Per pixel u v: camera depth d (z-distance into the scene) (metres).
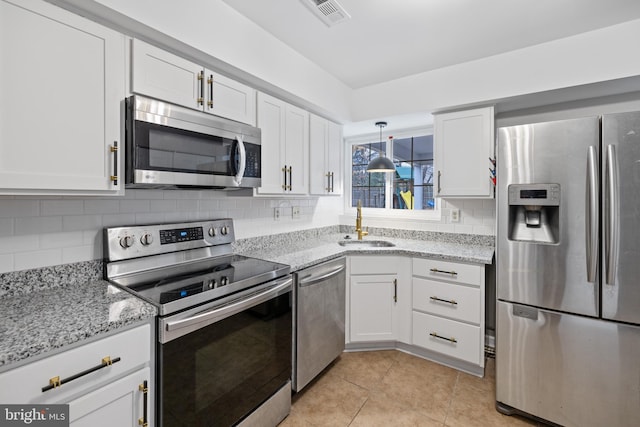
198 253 1.88
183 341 1.19
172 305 1.16
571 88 1.99
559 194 1.60
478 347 2.11
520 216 1.81
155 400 1.13
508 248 1.75
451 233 2.80
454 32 1.92
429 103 2.48
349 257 2.39
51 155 1.07
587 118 1.53
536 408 1.69
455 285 2.18
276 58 2.00
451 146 2.45
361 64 2.37
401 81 2.61
